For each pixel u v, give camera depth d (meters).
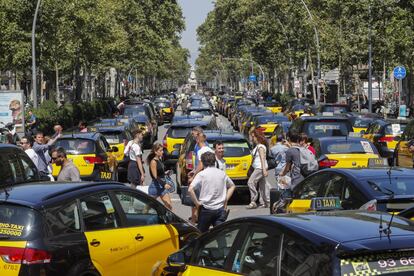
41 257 8.09
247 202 20.05
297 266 5.73
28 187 9.23
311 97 81.44
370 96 47.28
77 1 44.00
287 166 14.84
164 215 10.19
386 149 28.78
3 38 39.00
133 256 9.30
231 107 64.19
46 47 41.25
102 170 20.86
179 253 7.41
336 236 5.69
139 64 78.19
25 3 39.50
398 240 5.56
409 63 41.72
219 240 6.94
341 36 53.97
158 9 86.50
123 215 9.42
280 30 73.44
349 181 10.92
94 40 50.03
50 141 19.50
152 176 14.59
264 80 114.12
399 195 10.34
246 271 6.36
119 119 33.09
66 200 8.75
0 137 24.50
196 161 15.04
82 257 8.55
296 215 6.60
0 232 8.30
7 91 31.02
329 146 18.50
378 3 43.47
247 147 19.91
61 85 87.62
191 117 32.84
